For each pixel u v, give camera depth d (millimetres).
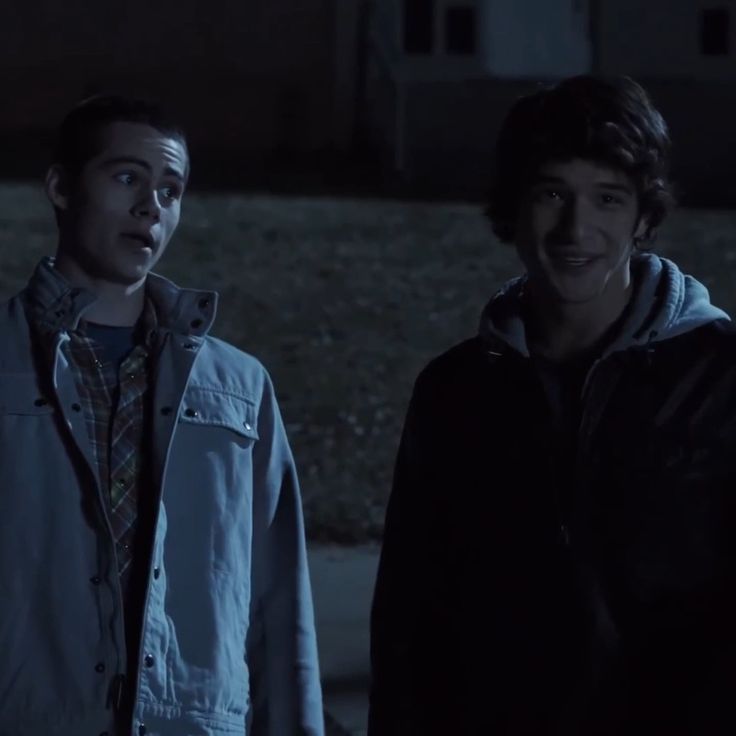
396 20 40594
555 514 3982
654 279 3988
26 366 4336
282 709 4637
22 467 4246
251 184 36438
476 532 4113
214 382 4508
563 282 3967
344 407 17531
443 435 4215
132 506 4324
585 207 3918
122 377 4414
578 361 4078
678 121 40594
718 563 3861
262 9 41688
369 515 13547
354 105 41438
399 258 27453
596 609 3904
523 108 3994
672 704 3887
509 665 4035
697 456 3854
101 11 42000
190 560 4344
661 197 3963
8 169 36344
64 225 4520
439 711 4340
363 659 9469
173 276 25000
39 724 4156
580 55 40781
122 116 4461
